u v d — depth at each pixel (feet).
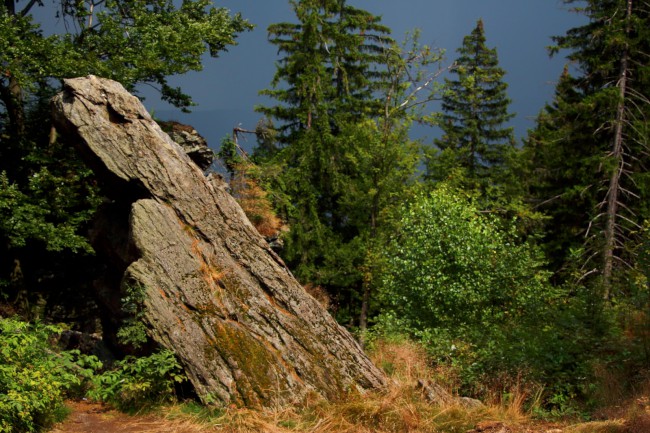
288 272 29.71
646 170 69.21
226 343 25.81
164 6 65.92
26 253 61.67
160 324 25.71
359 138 87.10
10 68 52.29
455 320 46.50
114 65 57.82
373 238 81.05
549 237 79.00
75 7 63.62
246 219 30.09
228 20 67.56
